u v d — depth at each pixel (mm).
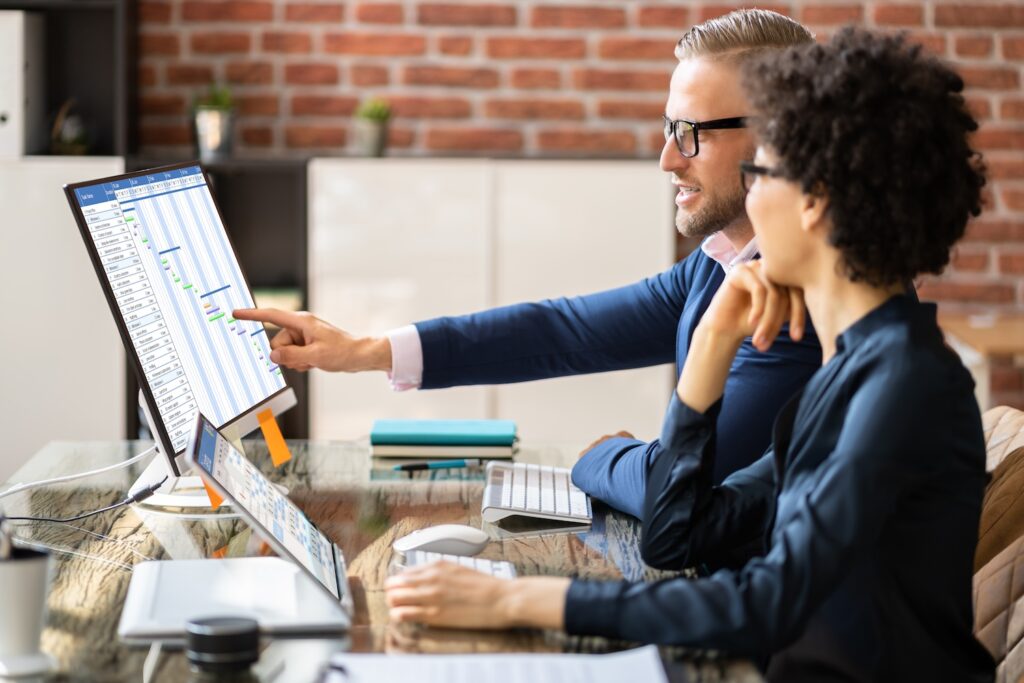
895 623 1207
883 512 1134
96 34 3789
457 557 1414
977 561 1594
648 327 1964
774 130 1228
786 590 1125
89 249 1470
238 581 1317
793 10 3902
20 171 3514
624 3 3891
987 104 3947
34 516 1597
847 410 1193
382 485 1799
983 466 1244
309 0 3852
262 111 3883
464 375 1936
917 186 1191
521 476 1786
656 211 3648
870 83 1192
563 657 1115
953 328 3502
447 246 3631
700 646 1139
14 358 3555
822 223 1226
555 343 1958
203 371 1642
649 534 1393
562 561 1448
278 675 1104
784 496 1240
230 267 1819
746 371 1645
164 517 1601
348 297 3633
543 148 3945
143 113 3854
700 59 1726
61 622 1229
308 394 3635
